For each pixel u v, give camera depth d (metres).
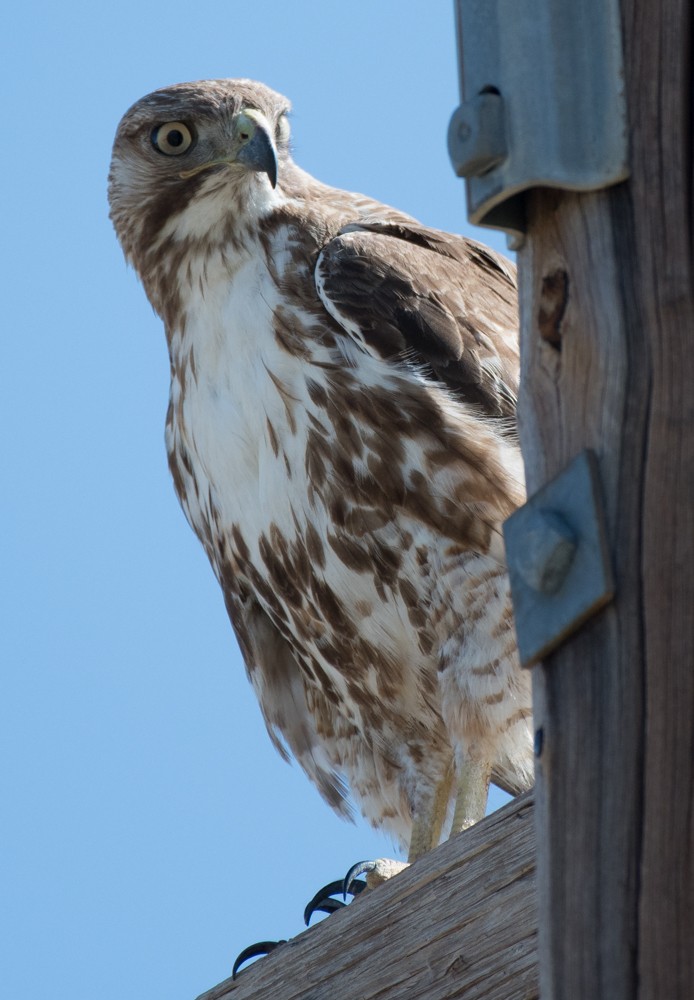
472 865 6.15
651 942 4.42
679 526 4.60
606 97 4.89
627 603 4.64
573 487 4.78
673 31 4.85
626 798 4.55
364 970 6.38
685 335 4.73
